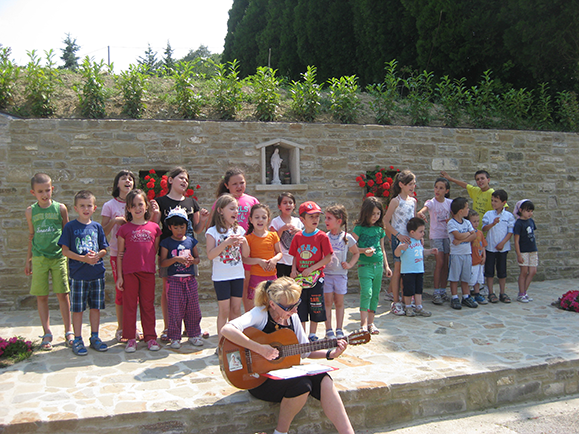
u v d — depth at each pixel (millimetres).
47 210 4328
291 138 6633
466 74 9906
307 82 7062
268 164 6746
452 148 7367
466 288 6082
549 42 8430
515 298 6578
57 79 6656
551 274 7965
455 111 7852
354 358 4094
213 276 4145
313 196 6723
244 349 3027
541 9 8305
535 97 9336
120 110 6469
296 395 2928
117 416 2957
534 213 7848
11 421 2852
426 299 6535
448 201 6363
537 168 7840
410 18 10102
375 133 6980
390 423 3455
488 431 3338
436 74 9914
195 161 6262
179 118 6551
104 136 5961
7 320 5223
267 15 15344
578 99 9195
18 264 5707
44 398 3197
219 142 6344
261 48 15586
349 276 6840
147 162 6098
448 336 4777
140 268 4164
